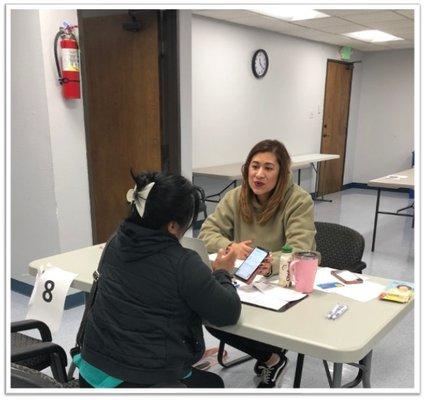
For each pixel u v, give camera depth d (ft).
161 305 3.72
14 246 10.48
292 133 22.34
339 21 17.16
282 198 5.96
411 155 26.09
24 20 8.80
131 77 11.59
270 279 5.11
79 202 9.81
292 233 5.73
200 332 4.09
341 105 25.76
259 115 19.97
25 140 9.53
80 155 9.69
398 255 14.05
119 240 3.91
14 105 9.50
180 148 11.66
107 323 3.79
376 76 26.58
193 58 16.24
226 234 6.44
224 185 18.71
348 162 27.55
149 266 3.74
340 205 22.50
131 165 12.05
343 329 3.90
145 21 11.03
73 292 9.89
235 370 7.38
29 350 4.54
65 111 9.26
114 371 3.71
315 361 7.63
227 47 17.60
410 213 20.20
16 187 10.03
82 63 9.48
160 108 11.26
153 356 3.66
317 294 4.70
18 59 9.11
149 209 3.73
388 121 26.61
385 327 4.00
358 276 5.26
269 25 18.17
